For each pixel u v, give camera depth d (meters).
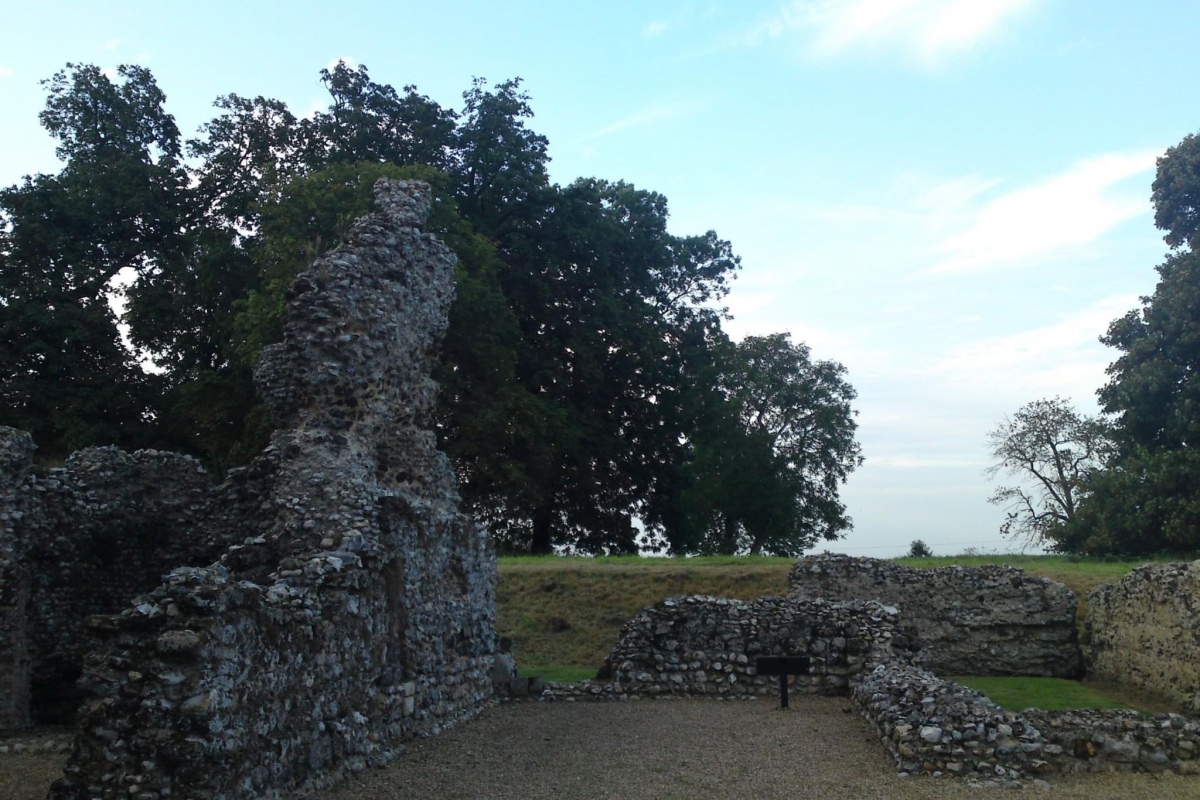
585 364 42.50
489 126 42.88
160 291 40.53
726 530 47.75
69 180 40.78
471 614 16.20
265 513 14.95
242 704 8.44
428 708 13.63
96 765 7.74
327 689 10.37
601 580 27.47
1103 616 21.33
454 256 18.09
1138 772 10.91
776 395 47.81
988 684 19.98
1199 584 16.34
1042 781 10.62
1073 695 18.27
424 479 15.61
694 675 17.53
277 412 14.65
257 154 43.56
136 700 7.83
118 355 39.00
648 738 13.27
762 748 12.49
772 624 17.69
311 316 14.66
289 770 9.26
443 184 35.94
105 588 15.50
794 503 46.59
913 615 23.11
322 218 33.62
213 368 39.19
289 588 10.14
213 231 41.28
